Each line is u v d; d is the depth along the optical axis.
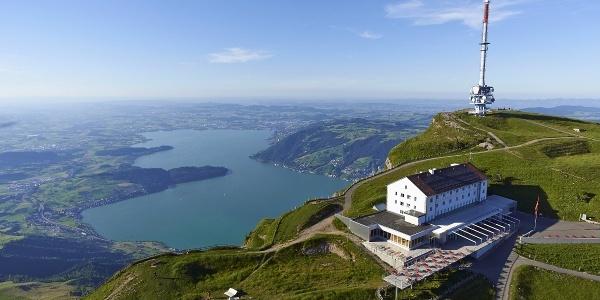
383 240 96.56
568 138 172.62
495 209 113.81
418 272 77.69
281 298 75.94
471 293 75.06
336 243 97.12
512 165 144.88
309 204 137.88
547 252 92.12
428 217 101.62
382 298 71.62
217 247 109.25
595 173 127.25
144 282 88.06
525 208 119.69
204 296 81.31
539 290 79.19
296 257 94.56
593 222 107.62
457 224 99.69
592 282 80.12
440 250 89.94
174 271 90.62
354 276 82.81
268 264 92.00
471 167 124.81
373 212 114.00
